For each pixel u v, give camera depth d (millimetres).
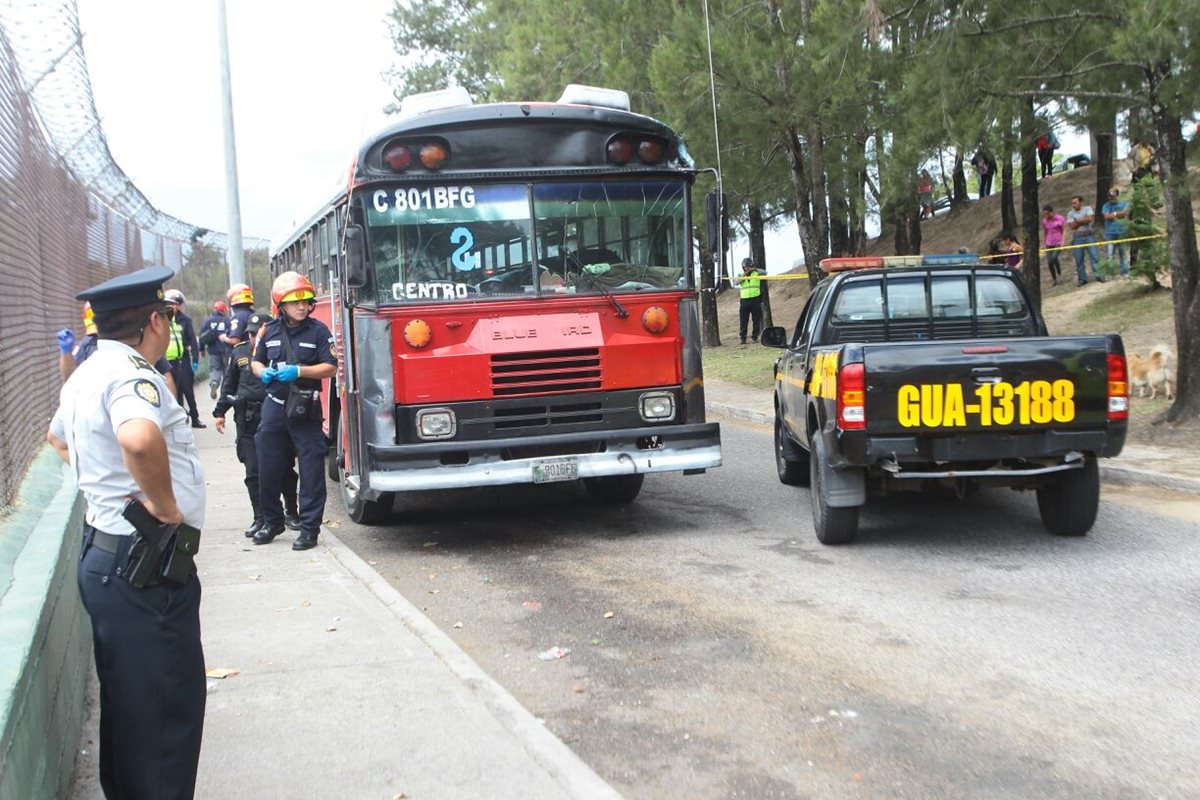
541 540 9211
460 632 6637
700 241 21328
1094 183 31094
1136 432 12242
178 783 3498
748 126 20031
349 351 9352
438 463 8547
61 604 4520
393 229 8703
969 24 12531
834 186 24062
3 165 6250
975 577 7402
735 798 4262
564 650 6188
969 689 5336
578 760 4477
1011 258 25188
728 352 26547
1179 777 4301
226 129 20797
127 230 15406
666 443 8922
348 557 8250
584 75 26531
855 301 9633
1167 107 11008
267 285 29578
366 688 5312
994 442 7742
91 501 3449
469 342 8719
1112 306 20453
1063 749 4598
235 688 5332
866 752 4645
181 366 17172
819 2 17750
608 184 9016
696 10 19922
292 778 4328
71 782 4266
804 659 5875
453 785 4254
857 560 8031
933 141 13422
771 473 12227
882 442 7738
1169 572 7305
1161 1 10133
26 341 7090
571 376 8781
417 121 8688
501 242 8836
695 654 6043
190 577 3543
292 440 8680
